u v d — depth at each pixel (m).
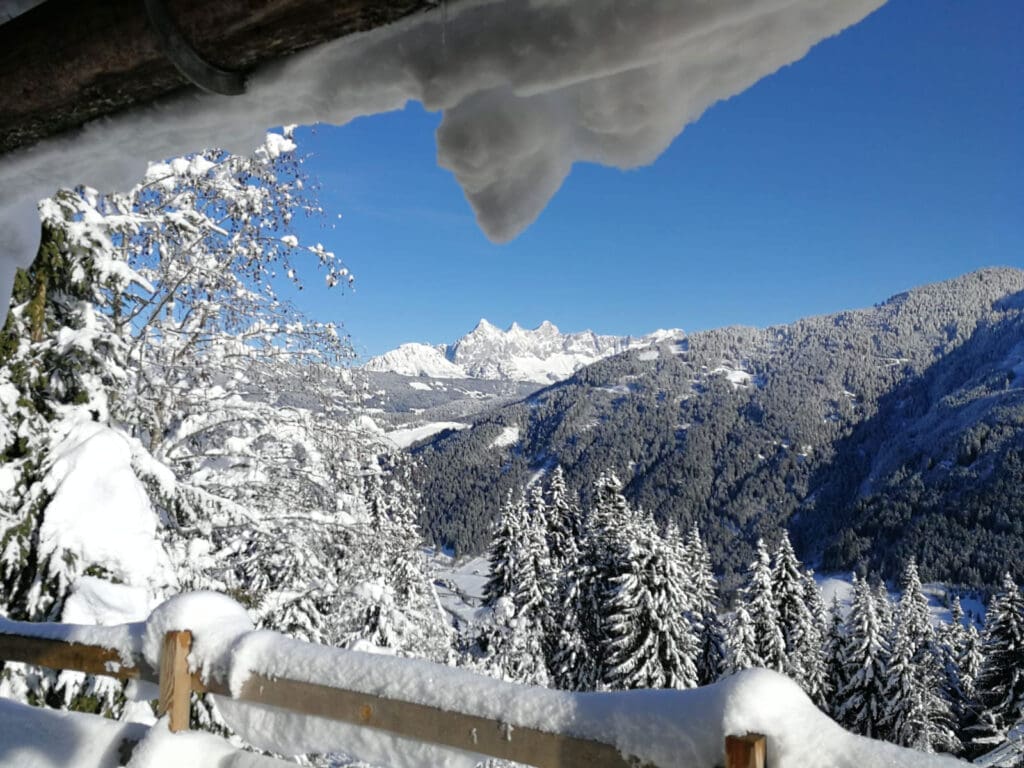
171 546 7.33
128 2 0.95
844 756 1.25
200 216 8.41
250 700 2.14
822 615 40.25
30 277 6.24
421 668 1.87
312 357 9.27
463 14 0.80
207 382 9.18
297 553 8.62
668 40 0.70
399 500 10.04
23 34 1.07
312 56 0.94
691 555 38.94
